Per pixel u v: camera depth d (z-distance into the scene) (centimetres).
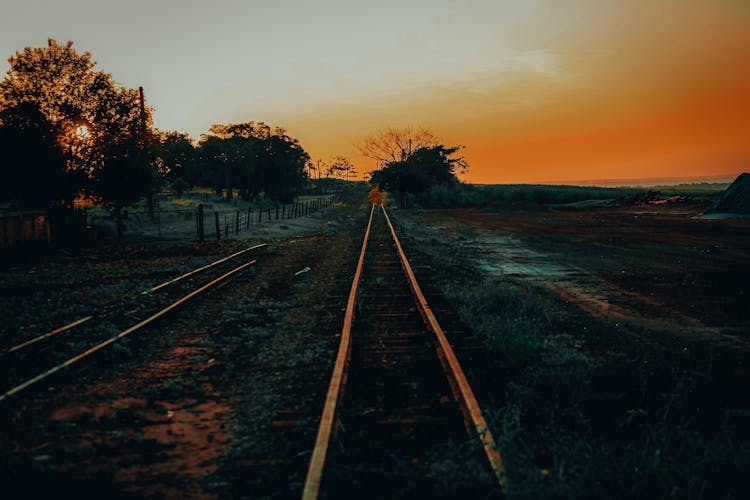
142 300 938
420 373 546
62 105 1942
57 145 1923
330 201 7444
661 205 4056
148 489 342
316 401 475
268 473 356
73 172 1992
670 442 404
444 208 5491
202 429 436
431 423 425
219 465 373
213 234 2473
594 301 1007
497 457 342
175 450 399
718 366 614
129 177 2078
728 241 1905
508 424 399
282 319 823
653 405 488
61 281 1186
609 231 2433
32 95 1903
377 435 404
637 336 752
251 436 416
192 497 332
